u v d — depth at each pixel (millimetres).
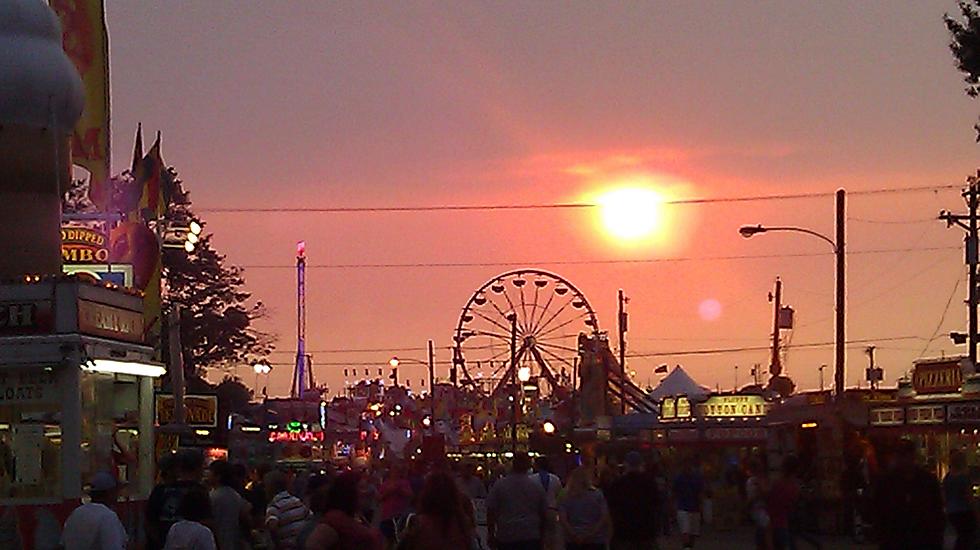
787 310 63812
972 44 30578
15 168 23578
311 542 11617
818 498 37375
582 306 79000
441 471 12352
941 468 39719
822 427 40562
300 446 59094
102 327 22172
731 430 47688
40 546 20453
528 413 78250
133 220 32062
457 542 12102
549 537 18766
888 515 15977
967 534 22922
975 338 51062
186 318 77188
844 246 40969
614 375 69875
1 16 23781
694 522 33188
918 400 38625
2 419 20984
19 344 20844
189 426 33250
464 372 81438
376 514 24609
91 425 22078
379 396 115000
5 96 23391
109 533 13367
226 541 16594
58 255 24141
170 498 14719
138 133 32656
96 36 31000
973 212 50531
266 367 77750
